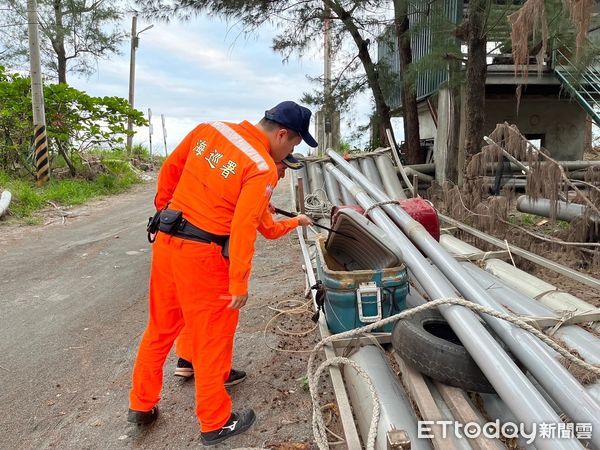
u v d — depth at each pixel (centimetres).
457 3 968
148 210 1029
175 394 322
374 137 1378
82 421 297
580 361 216
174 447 272
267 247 687
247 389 323
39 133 1195
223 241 248
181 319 276
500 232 540
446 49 832
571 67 950
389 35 1174
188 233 247
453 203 622
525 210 557
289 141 259
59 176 1348
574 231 491
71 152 1356
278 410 299
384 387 262
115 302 493
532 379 236
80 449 272
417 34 919
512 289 384
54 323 442
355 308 301
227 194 242
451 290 279
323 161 704
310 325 412
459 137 911
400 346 263
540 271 493
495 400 247
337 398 259
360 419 257
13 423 296
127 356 377
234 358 363
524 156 519
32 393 328
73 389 332
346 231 335
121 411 306
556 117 1277
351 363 243
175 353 378
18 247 723
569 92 1070
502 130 541
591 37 802
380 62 1212
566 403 196
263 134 254
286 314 437
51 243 746
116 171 1491
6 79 1286
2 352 387
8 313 467
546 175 493
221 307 254
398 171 779
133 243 738
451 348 242
